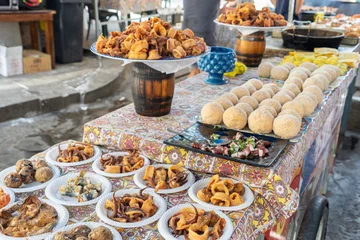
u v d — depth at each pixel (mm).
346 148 3291
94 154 1341
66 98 3922
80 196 1075
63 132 3418
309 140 1454
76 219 1001
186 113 1555
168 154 1277
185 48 1393
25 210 1008
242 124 1329
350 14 4918
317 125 1538
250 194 1111
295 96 1598
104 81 4422
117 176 1199
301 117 1415
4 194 1080
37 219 964
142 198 1070
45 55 4613
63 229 938
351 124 3592
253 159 1150
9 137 3254
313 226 1471
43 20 4477
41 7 4496
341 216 2410
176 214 1013
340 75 2059
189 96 1781
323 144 2039
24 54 4617
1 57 4297
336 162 3059
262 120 1293
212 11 3215
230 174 1188
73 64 5035
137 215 1006
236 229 965
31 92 3887
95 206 1057
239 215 1021
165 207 1048
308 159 1731
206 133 1326
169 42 1352
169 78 1448
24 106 3623
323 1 5055
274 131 1295
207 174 1228
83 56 5504
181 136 1295
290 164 1239
